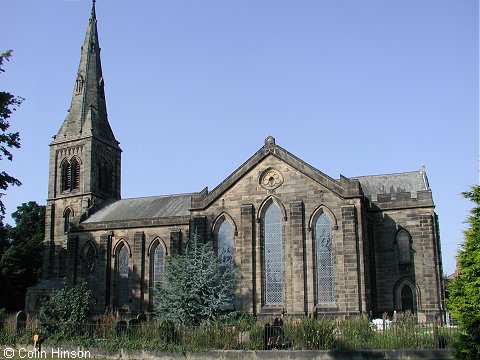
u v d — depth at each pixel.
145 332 47.91
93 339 49.00
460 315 31.66
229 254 69.06
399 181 80.25
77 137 103.94
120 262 85.69
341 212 65.00
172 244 80.25
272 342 43.41
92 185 101.06
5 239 118.56
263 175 69.50
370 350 40.81
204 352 43.19
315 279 64.56
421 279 68.75
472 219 32.47
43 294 84.75
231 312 61.00
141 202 94.25
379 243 71.19
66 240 100.06
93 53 111.88
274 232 67.88
